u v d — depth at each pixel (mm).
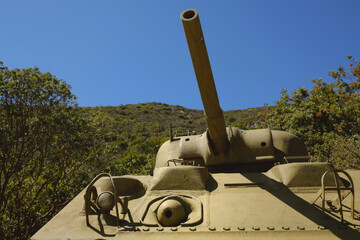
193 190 6445
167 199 5973
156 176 6762
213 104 7000
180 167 6809
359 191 6340
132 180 6754
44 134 14320
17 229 13031
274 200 6035
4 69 13797
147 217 5730
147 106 74750
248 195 6262
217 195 6309
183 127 56688
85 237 5246
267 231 5047
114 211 6008
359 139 20094
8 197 13344
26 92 13844
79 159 15586
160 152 10203
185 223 5418
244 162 8641
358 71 27969
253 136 8914
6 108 13531
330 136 21906
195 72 6277
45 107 14336
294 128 25250
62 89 15062
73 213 6047
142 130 54062
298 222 5277
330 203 5730
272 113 28188
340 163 18078
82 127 15344
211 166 8898
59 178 14875
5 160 13477
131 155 23312
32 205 14062
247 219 5434
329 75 28703
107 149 16359
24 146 14367
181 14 5652
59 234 5371
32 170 13992
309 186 6449
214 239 4992
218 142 8375
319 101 26516
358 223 5176
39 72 14578
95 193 6320
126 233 5281
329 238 4840
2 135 12984
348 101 25531
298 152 9281
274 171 7121
